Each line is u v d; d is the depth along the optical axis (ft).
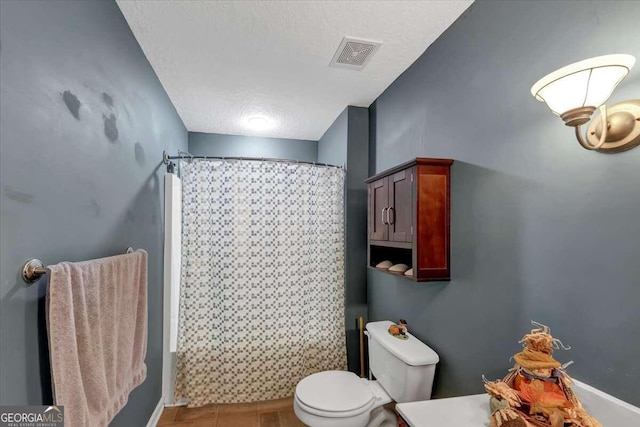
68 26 3.30
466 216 4.63
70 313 2.82
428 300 5.53
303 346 7.86
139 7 4.64
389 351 5.37
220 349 7.42
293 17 4.92
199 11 4.77
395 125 6.97
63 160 3.21
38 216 2.83
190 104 8.39
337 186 8.40
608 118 2.71
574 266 3.07
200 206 7.45
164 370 7.20
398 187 5.43
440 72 5.33
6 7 2.45
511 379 2.98
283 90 7.55
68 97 3.30
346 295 8.32
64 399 2.72
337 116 9.33
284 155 11.68
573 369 3.06
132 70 5.20
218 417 6.89
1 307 2.42
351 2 4.60
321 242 8.27
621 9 2.73
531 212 3.56
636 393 2.55
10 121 2.49
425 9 4.73
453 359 4.84
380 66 6.41
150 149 6.21
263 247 7.67
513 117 3.83
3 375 2.45
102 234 4.07
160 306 6.99
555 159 3.28
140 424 5.67
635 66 2.62
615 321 2.71
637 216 2.58
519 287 3.71
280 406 7.36
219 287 7.47
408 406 3.38
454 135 4.94
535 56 3.54
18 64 2.58
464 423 3.09
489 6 4.25
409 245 5.01
